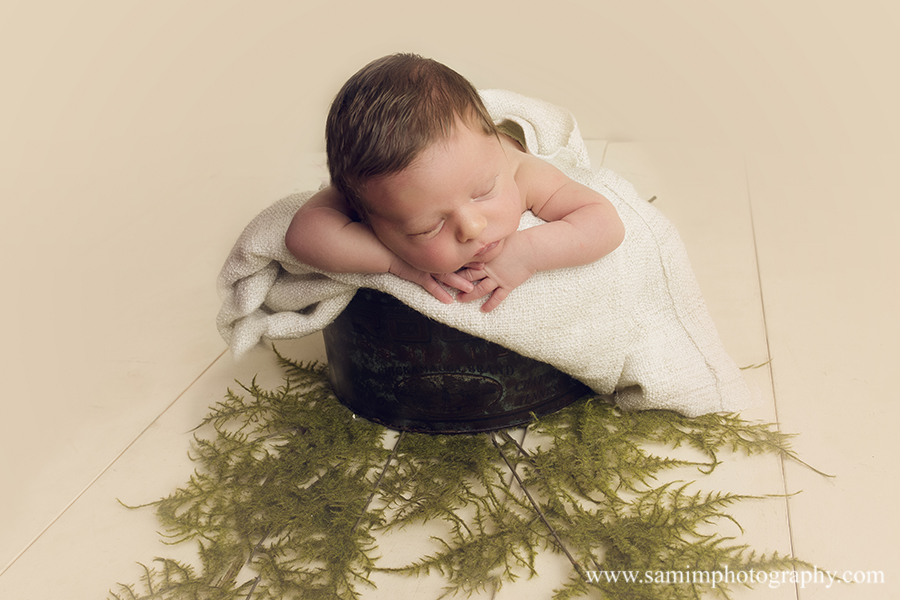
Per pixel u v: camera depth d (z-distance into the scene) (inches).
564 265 41.9
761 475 43.7
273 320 47.3
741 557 38.2
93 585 40.1
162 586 39.5
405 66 37.6
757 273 66.3
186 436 51.8
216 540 42.2
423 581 38.6
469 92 37.9
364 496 44.3
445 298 41.8
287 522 42.6
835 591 36.1
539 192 43.6
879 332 56.1
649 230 48.0
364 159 35.5
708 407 48.9
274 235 43.8
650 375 47.9
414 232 37.1
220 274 46.3
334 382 52.7
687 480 43.8
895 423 46.8
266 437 49.9
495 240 38.3
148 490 46.9
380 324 44.8
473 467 45.8
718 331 58.0
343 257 40.6
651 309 49.0
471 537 40.8
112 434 52.6
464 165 35.7
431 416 47.9
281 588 38.5
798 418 47.9
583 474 44.1
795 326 57.8
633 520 40.6
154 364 61.0
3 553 42.7
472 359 45.1
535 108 54.3
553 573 38.6
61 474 49.0
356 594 38.0
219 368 59.5
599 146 101.7
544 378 47.7
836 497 41.7
